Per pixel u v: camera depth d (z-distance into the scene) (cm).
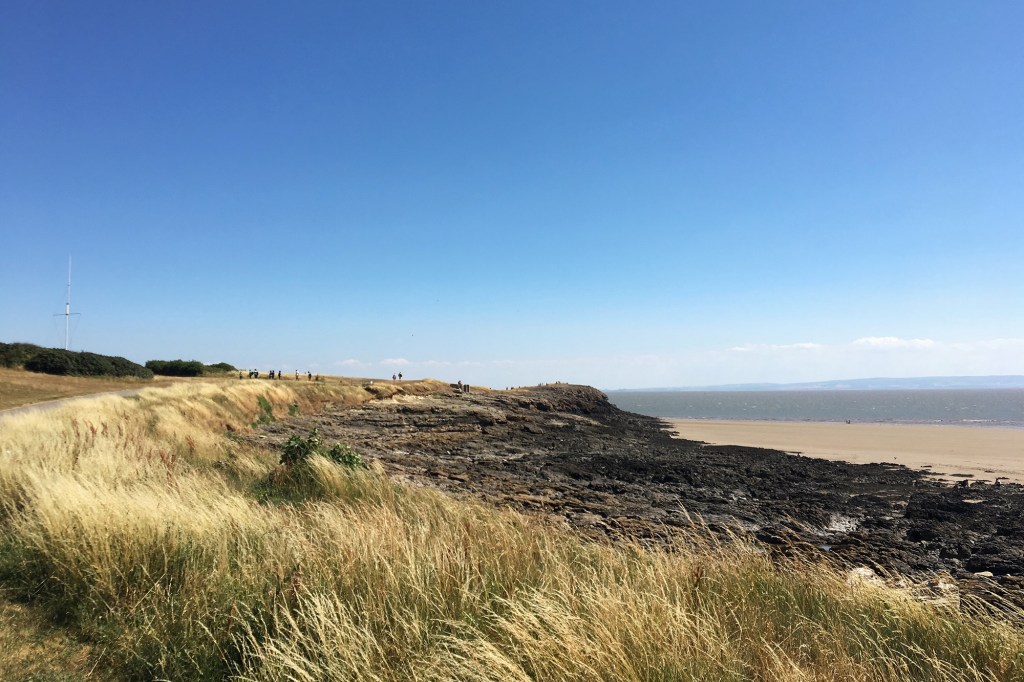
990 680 417
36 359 3734
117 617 425
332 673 349
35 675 358
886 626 511
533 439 3288
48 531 520
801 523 1496
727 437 4247
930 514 1650
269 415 2739
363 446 2383
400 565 484
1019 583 984
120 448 1050
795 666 363
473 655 346
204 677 371
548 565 557
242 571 476
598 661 339
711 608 491
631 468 2384
